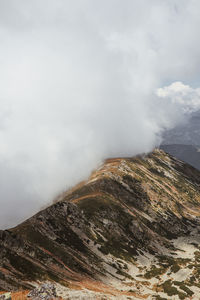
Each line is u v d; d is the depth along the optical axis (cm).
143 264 9850
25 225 8762
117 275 8062
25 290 4594
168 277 8325
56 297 3981
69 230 9788
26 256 6234
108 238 10988
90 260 8331
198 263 10000
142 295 6544
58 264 6850
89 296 4569
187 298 6494
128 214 14350
